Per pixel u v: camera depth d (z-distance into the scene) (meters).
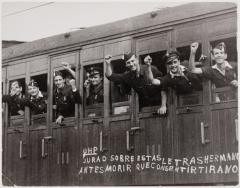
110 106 9.84
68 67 10.40
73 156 10.23
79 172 10.12
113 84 9.82
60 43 10.55
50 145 10.55
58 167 10.39
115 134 9.77
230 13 8.86
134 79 9.59
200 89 9.03
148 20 9.52
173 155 9.20
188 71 9.11
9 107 11.15
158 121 9.35
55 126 10.50
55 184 10.39
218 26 8.94
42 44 10.79
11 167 10.98
